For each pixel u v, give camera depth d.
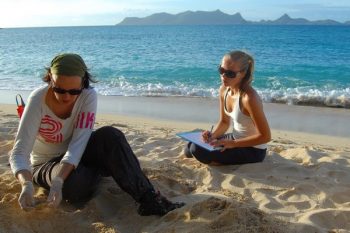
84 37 75.81
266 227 2.74
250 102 4.10
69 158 3.06
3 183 3.58
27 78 16.30
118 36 76.25
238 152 4.34
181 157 4.82
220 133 4.68
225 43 42.94
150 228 2.93
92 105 3.22
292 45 37.44
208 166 4.38
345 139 6.96
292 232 2.82
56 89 2.93
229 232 2.68
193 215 2.91
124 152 3.15
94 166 3.43
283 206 3.45
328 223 3.12
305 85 14.02
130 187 3.12
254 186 3.85
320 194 3.66
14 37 87.19
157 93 12.31
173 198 3.49
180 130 7.16
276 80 15.11
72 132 3.30
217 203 2.99
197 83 14.43
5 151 4.84
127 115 8.98
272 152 4.90
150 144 5.42
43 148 3.38
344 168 4.41
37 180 3.32
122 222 3.09
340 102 10.50
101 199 3.35
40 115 3.14
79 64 2.95
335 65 19.80
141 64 21.25
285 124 8.21
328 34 71.94
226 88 4.55
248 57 4.12
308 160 4.63
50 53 32.03
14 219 2.96
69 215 3.08
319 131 7.58
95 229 2.96
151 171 4.09
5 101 11.05
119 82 14.78
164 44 42.44
